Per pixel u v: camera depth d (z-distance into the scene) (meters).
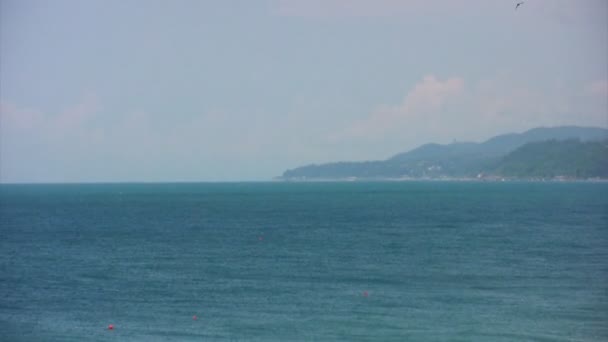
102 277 53.66
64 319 39.53
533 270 55.47
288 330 36.47
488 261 60.78
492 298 44.31
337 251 69.06
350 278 52.12
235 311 41.03
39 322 38.88
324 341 34.25
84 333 36.34
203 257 65.25
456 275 53.16
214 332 36.22
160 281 51.50
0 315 40.50
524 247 71.44
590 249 69.44
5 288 49.12
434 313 40.06
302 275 53.78
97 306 42.84
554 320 38.28
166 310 41.53
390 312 40.44
